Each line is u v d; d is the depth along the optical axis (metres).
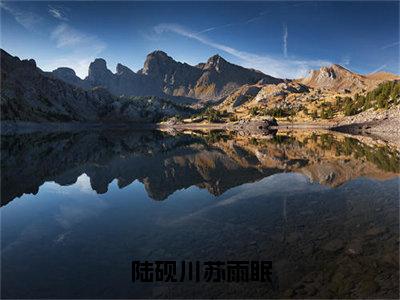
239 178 45.69
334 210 27.86
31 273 18.39
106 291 16.28
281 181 42.00
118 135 172.75
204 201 33.38
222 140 124.44
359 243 20.38
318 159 61.09
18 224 27.22
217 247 20.94
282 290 15.58
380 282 15.74
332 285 15.74
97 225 26.56
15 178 47.25
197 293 15.69
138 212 30.12
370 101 188.75
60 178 47.59
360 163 54.16
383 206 28.23
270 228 24.05
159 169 55.50
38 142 113.44
